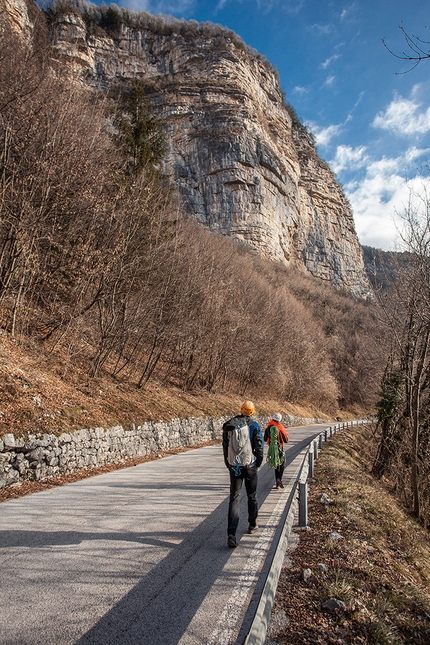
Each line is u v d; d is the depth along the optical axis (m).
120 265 14.60
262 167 93.50
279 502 7.62
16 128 12.97
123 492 7.81
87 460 10.06
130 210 15.59
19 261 12.77
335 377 55.53
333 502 7.47
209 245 28.94
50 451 8.70
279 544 4.23
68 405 10.79
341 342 59.25
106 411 12.23
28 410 9.12
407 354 13.68
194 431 17.70
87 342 16.08
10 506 6.44
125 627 3.23
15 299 13.32
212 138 89.56
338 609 3.86
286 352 39.72
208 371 24.69
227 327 24.09
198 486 8.66
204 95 93.81
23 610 3.37
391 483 15.70
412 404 13.20
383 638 3.57
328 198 117.38
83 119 17.25
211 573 4.33
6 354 11.32
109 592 3.79
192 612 3.53
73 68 19.11
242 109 94.31
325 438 19.25
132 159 21.22
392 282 14.16
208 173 87.62
